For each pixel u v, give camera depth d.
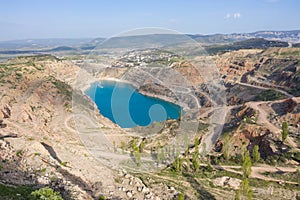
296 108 93.81
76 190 31.33
